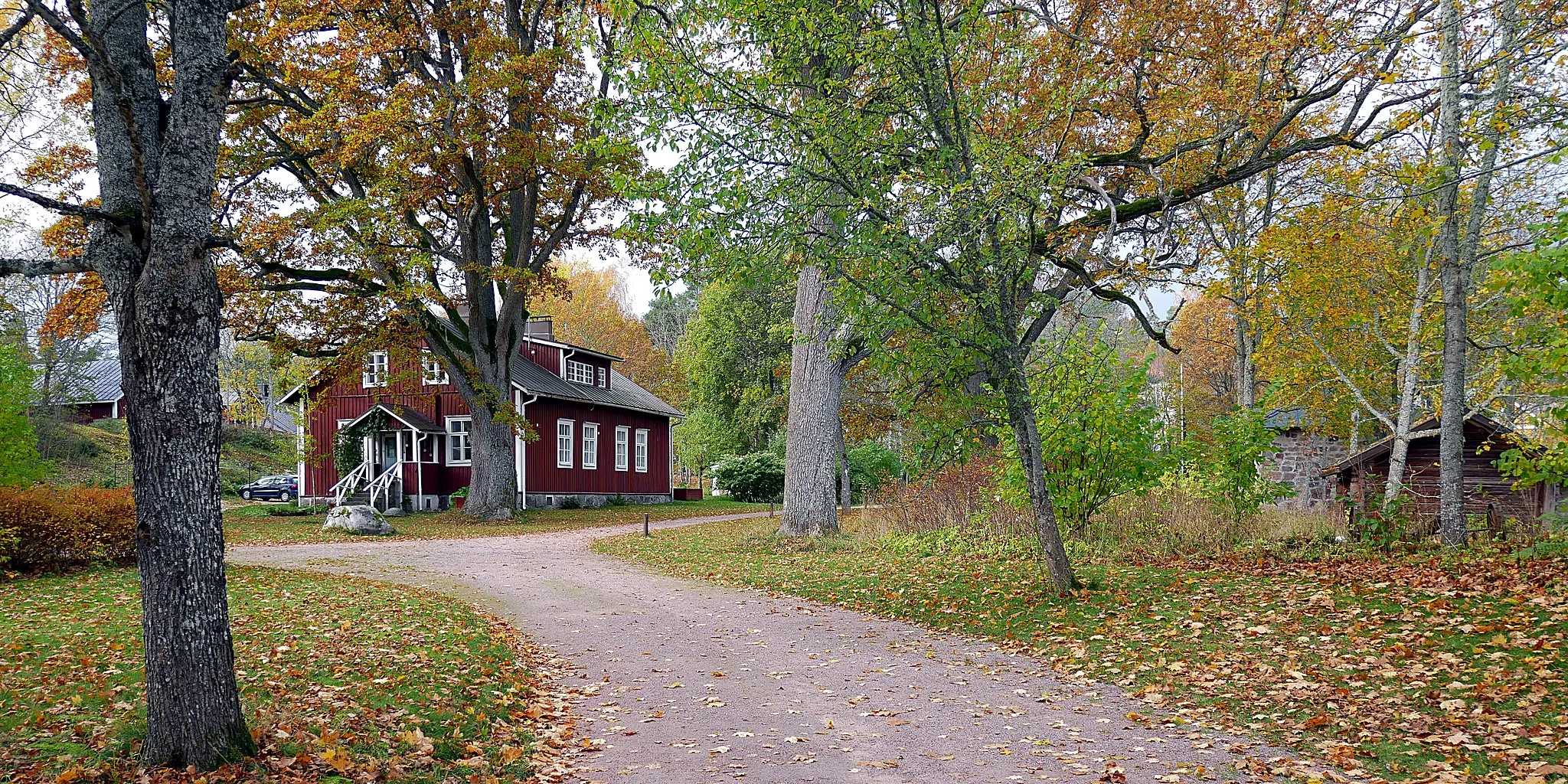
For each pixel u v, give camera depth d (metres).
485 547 21.05
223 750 5.23
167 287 5.12
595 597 13.48
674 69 9.95
